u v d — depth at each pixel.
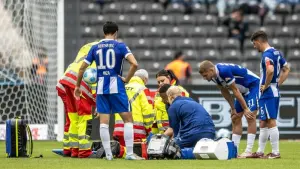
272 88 27.56
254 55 61.88
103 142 26.14
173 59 61.31
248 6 67.81
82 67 26.03
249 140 28.61
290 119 42.59
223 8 69.75
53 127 42.47
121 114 26.08
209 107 42.34
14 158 27.25
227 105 42.25
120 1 67.50
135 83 29.61
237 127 29.59
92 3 66.75
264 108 27.69
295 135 42.59
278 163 24.80
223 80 27.86
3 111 41.88
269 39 65.19
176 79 31.44
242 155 28.39
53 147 35.50
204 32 64.69
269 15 68.69
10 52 43.94
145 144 27.08
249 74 28.88
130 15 65.94
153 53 61.84
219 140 26.30
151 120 29.31
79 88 26.42
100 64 25.84
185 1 68.25
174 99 27.81
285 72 28.06
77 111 28.17
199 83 46.00
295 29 66.38
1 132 41.25
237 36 64.19
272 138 27.83
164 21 65.56
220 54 62.34
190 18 66.12
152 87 41.91
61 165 23.77
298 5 69.56
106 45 25.78
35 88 42.59
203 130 27.12
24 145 28.03
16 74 42.72
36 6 43.84
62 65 41.66
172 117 27.39
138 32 64.00
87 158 27.47
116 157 28.00
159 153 26.36
